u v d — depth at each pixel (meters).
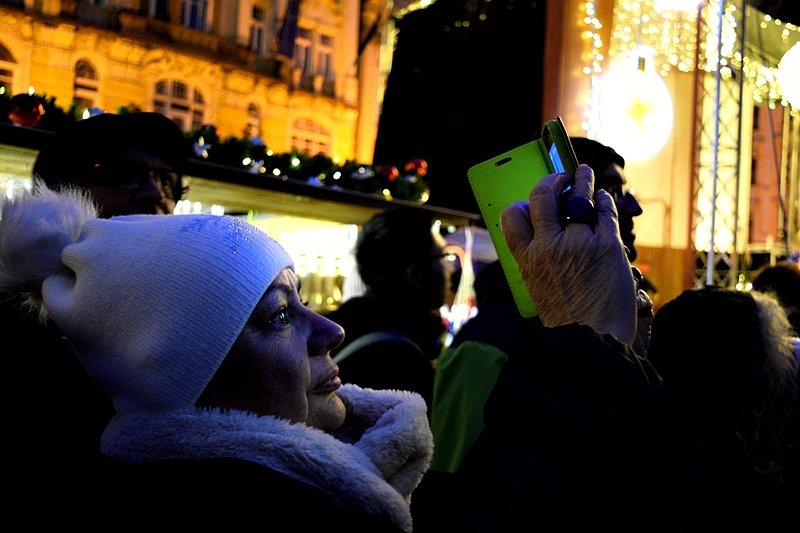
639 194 6.17
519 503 0.91
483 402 1.34
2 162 3.01
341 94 5.74
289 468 0.80
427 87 8.40
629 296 0.93
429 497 1.02
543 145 1.09
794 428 1.37
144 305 0.82
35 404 0.98
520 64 8.02
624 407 0.93
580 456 0.91
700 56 6.12
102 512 0.78
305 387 0.90
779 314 1.45
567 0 6.02
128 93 4.28
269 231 5.31
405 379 2.09
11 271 0.93
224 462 0.78
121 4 4.23
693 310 1.40
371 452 0.94
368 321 2.23
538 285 0.95
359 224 5.14
